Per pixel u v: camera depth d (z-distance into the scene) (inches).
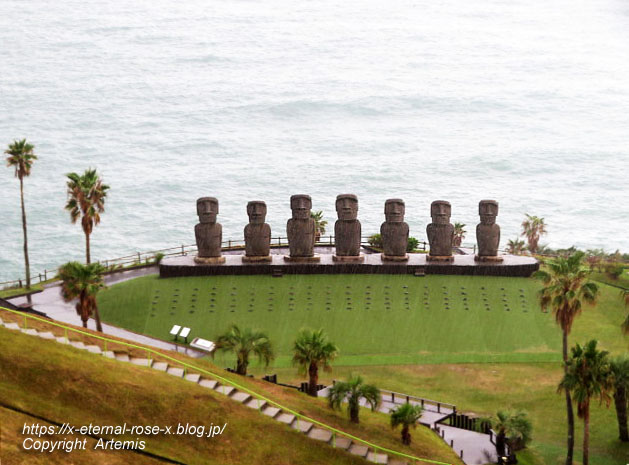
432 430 2878.9
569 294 2748.5
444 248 4057.6
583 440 2829.7
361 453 2470.5
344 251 4062.5
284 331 3649.1
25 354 2385.6
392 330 3663.9
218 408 2456.9
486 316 3750.0
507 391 3262.8
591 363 2618.1
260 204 4020.7
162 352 2817.4
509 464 2701.8
